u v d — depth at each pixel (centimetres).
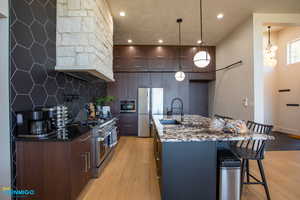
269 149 402
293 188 228
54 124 214
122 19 393
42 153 168
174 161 171
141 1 321
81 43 241
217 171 179
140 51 570
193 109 666
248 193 217
